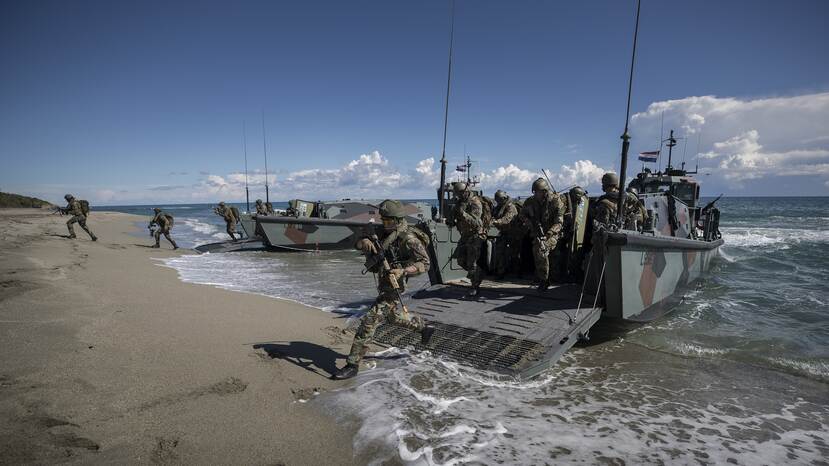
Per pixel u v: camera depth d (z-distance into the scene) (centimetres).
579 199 730
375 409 373
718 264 1315
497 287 723
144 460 265
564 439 340
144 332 477
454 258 802
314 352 500
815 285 1007
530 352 490
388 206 466
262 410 349
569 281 745
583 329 543
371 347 553
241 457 283
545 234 660
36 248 1227
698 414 393
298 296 898
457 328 579
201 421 319
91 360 389
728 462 318
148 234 2756
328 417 354
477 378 453
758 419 386
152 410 324
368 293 933
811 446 343
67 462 254
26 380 341
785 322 711
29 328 447
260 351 475
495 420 366
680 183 1183
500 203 820
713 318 738
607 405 407
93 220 3497
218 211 1981
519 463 303
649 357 548
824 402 421
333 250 1864
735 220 3319
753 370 504
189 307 623
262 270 1289
